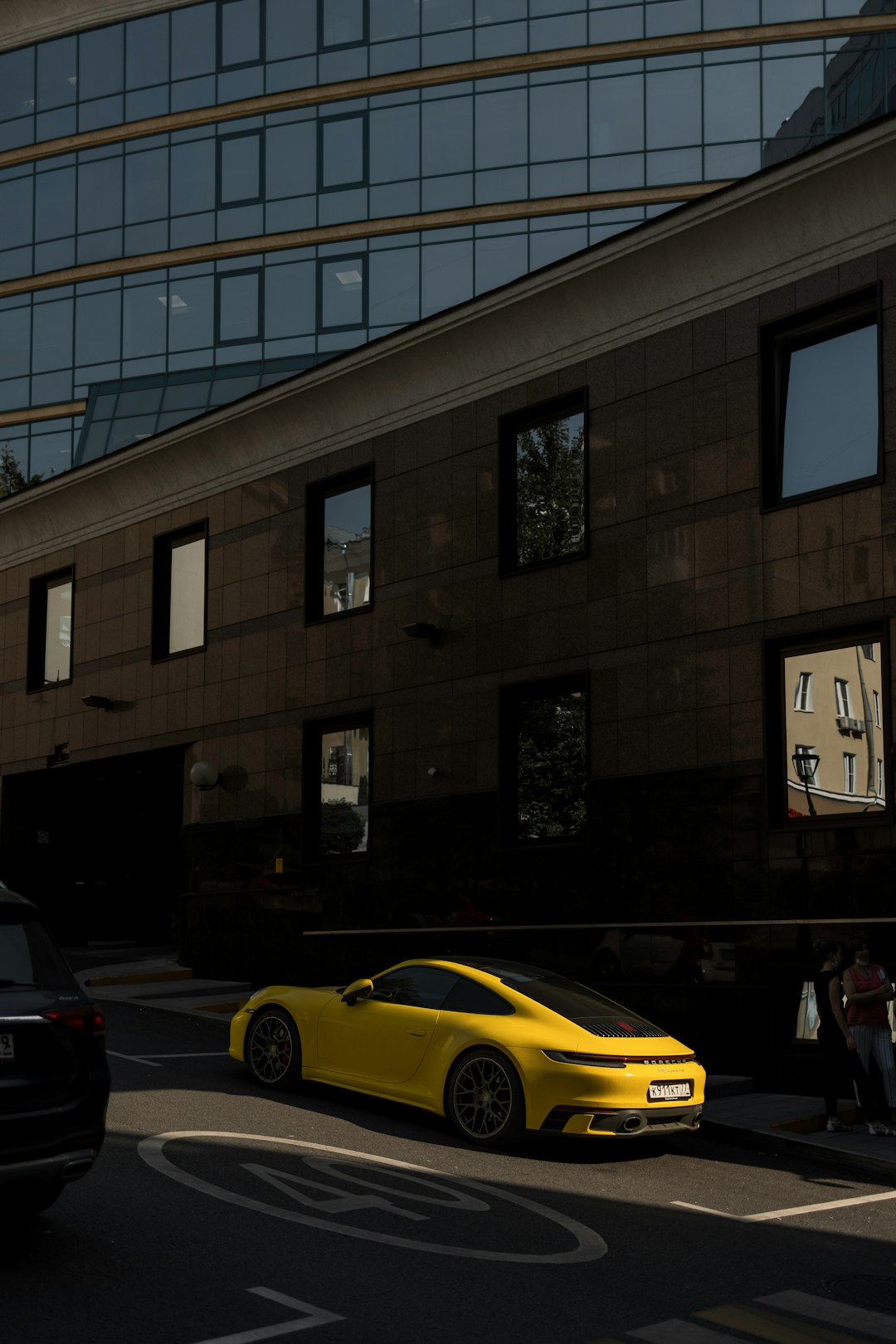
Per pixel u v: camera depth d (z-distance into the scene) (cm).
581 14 3594
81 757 2652
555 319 1877
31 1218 809
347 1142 1091
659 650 1717
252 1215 841
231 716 2350
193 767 2359
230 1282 709
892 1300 748
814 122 3438
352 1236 810
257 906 2255
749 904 1573
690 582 1694
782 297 1638
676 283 1742
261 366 3672
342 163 3709
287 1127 1134
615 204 3509
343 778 2159
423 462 2072
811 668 1570
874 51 3422
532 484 1927
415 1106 1192
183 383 3712
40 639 2822
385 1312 674
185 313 3775
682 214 1689
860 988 1294
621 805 1730
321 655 2200
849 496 1541
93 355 3844
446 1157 1068
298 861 2184
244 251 3738
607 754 1756
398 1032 1218
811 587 1566
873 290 1548
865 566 1515
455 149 3628
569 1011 1166
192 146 3847
